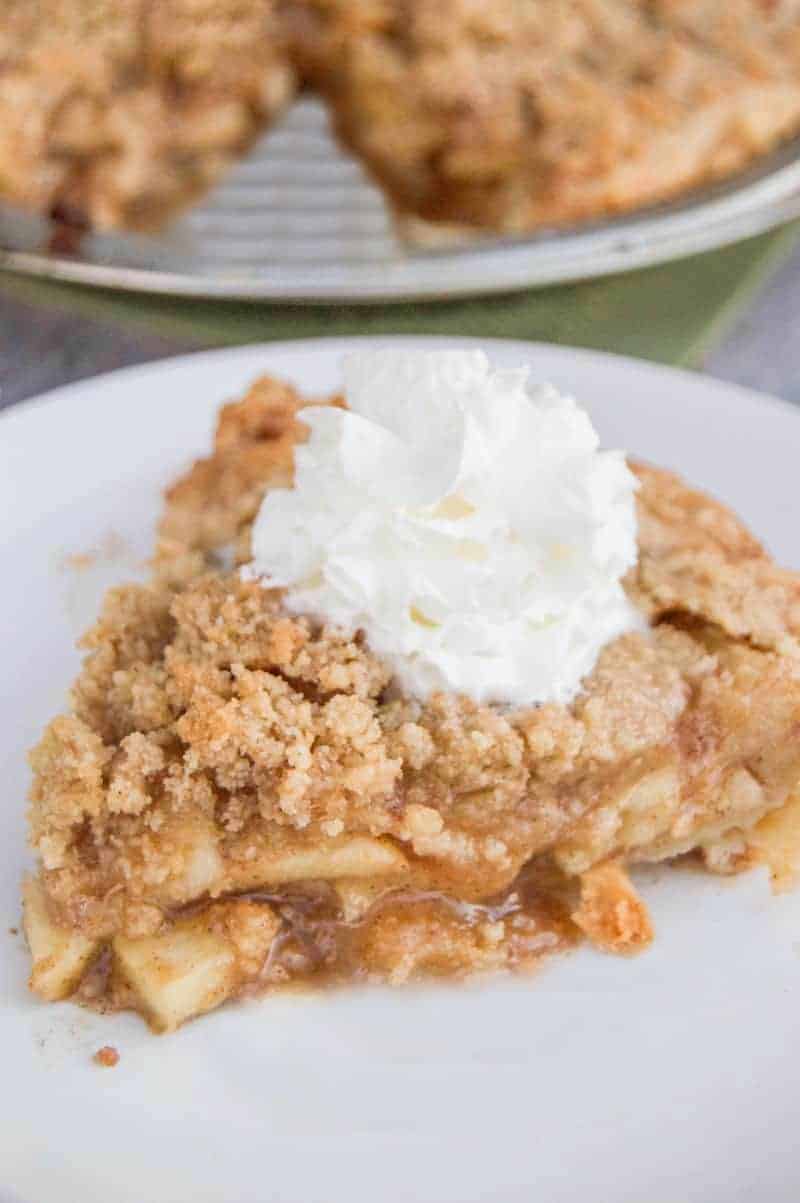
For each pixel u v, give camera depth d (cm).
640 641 39
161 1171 35
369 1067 36
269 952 37
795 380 51
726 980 37
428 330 51
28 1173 34
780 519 44
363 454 37
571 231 51
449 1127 35
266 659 37
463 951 38
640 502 41
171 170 56
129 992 37
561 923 38
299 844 37
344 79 57
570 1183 35
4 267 50
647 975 38
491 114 54
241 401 44
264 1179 35
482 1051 37
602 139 53
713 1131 35
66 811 36
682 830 38
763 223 51
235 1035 37
